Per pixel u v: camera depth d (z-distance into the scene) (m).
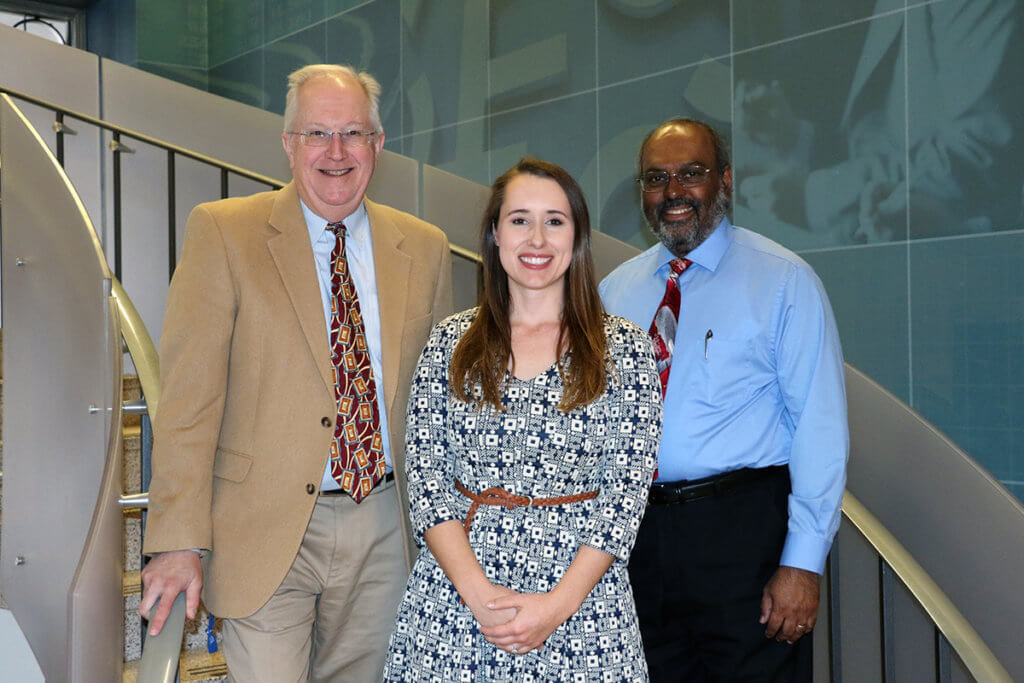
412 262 2.04
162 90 4.29
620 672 1.58
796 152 3.73
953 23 3.19
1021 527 2.50
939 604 1.88
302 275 1.87
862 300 3.50
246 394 1.82
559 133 4.86
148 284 4.27
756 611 1.98
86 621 1.75
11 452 2.73
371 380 1.91
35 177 2.54
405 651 1.66
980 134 3.12
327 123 1.88
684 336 2.06
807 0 3.69
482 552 1.61
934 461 2.67
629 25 4.47
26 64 4.22
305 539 1.85
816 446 1.96
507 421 1.64
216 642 2.45
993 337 3.10
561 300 1.72
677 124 2.16
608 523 1.57
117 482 1.94
